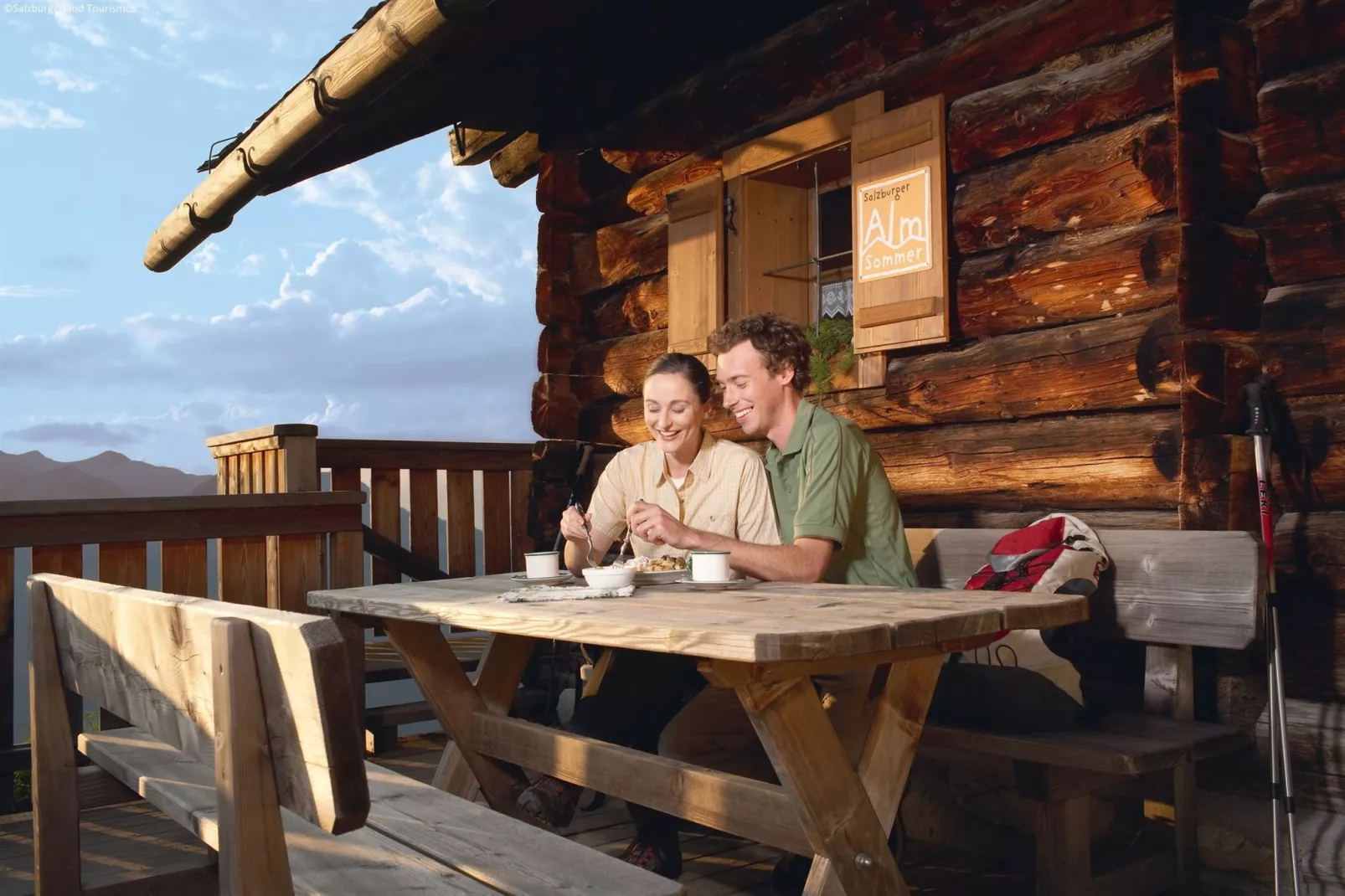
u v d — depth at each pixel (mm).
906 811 3924
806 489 3102
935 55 4199
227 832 1629
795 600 2396
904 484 4301
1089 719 3062
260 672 1630
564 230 6145
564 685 5938
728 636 1847
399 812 2363
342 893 1877
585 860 2027
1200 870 3275
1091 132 3643
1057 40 3756
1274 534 3338
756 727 2082
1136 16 3482
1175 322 3309
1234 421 3297
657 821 3127
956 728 3080
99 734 2994
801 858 3162
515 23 5824
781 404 3355
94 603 2375
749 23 5109
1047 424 3762
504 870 1979
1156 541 3195
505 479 6715
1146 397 3385
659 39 5621
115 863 3570
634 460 3605
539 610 2346
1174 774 3178
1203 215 3287
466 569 6551
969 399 3988
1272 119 3418
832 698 2938
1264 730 3205
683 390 3342
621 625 2062
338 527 5094
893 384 4293
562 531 3461
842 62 4602
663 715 3365
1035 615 2279
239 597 4891
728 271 5094
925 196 4105
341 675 1480
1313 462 3262
